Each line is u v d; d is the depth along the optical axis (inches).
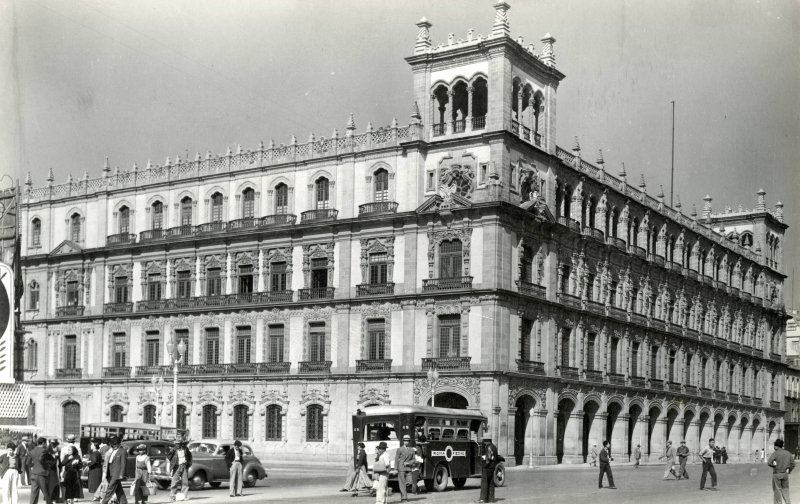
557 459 2945.4
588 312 3085.6
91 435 2145.7
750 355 4493.1
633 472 2571.4
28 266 3595.0
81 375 3393.2
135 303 3302.2
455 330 2704.2
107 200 3430.1
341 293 2893.7
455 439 1814.7
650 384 3503.9
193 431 3127.5
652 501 1492.4
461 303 2682.1
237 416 3068.4
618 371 3329.2
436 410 1796.3
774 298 4835.1
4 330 2524.6
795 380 5511.8
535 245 2866.6
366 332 2847.0
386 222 2829.7
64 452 1631.4
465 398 2650.1
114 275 3383.4
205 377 3102.9
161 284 3275.1
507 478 2162.9
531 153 2851.9
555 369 2896.2
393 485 1779.0
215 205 3203.7
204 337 3159.5
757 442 4581.7
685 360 3870.6
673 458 2226.9
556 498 1567.4
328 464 2787.9
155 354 3262.8
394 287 2797.7
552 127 2972.4
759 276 4714.6
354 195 2908.5
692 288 3978.8
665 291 3722.9
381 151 2861.7
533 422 2785.4
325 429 2869.1
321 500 1544.0
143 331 3280.0
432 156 2810.0
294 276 3006.9
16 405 2532.0
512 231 2738.7
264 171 3097.9
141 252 3321.9
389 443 1733.5
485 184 2706.7
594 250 3208.7
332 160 2955.2
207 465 1820.9
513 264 2738.7
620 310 3324.3
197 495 1689.2
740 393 4392.2
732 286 4416.8
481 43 2728.8
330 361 2883.9
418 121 2812.5
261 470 1904.5
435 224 2755.9
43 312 3526.1
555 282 2945.4
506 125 2711.6
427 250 2765.7
